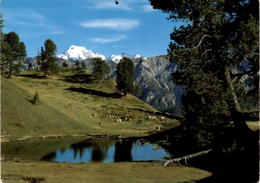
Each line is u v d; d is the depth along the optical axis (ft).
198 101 98.53
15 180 68.33
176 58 79.61
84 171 84.17
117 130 261.03
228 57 77.61
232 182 64.54
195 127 101.30
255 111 102.06
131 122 320.91
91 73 621.31
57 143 171.42
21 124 204.03
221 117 88.28
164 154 131.64
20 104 229.04
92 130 247.50
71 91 459.32
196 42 81.92
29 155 126.82
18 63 466.29
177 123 311.68
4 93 229.45
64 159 120.78
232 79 82.17
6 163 96.73
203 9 74.54
